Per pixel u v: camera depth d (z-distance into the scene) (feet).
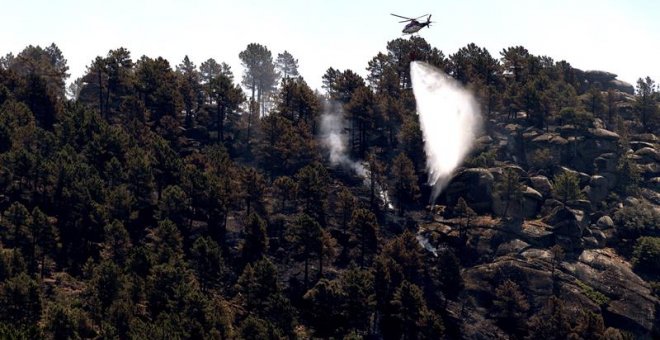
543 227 377.50
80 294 278.67
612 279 352.90
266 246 334.24
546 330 313.73
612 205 411.34
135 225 341.00
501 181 390.83
